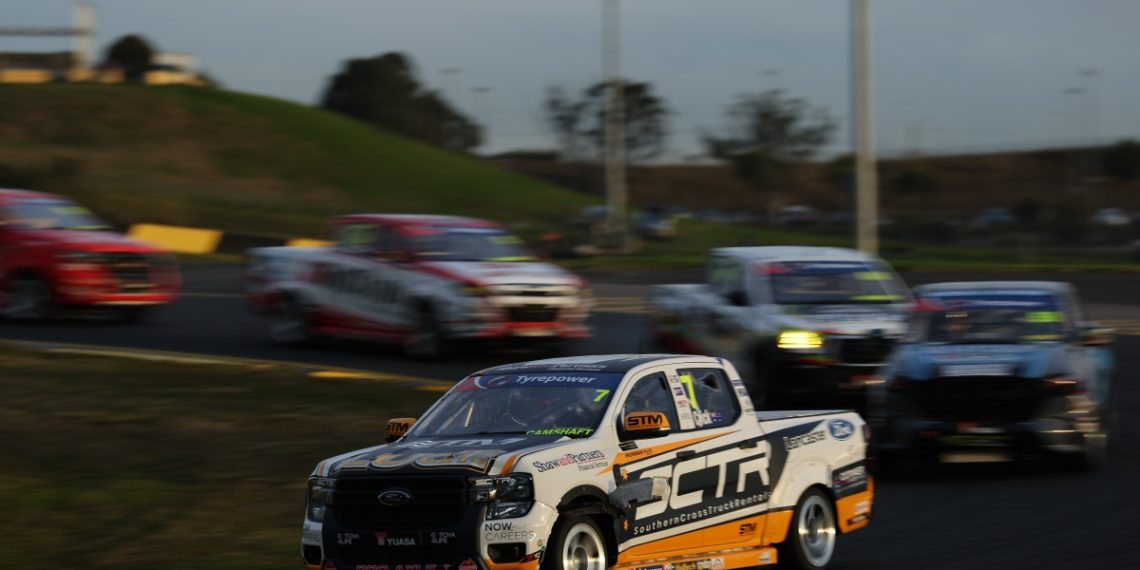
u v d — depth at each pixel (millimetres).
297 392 62219
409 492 27734
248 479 45719
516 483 27469
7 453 48688
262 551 36656
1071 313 51125
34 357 70562
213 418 55750
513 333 73000
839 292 63312
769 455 33031
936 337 50062
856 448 35594
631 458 29781
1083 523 38531
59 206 92250
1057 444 45656
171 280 92125
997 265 159750
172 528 39344
